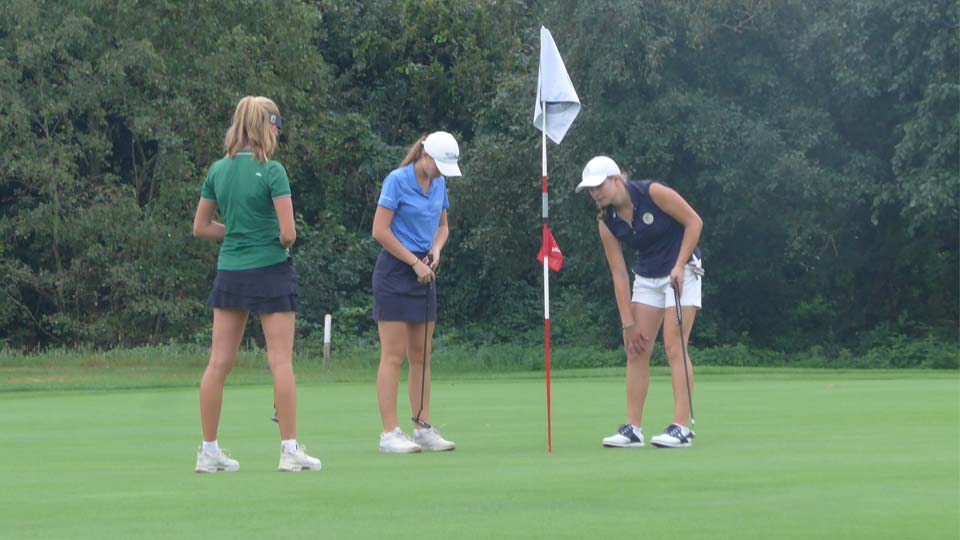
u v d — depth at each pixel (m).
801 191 50.94
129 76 62.22
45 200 63.25
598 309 60.81
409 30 71.75
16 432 18.03
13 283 62.78
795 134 51.91
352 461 13.74
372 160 70.94
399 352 15.28
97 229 60.56
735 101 53.62
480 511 9.62
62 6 59.59
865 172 51.97
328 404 23.78
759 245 55.81
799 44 51.31
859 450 14.12
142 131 60.25
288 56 65.69
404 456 14.32
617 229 15.69
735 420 18.73
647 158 51.19
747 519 9.12
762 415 19.62
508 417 20.30
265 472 12.69
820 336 59.44
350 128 69.88
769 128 51.97
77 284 62.84
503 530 8.70
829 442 15.14
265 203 12.85
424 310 15.43
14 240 64.75
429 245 15.87
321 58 68.06
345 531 8.73
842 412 20.16
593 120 52.16
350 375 41.75
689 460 13.23
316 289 67.12
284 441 12.88
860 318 59.50
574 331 64.88
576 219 54.50
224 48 61.44
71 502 10.33
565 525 8.91
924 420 18.50
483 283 70.31
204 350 56.16
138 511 9.79
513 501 10.14
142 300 61.41
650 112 51.81
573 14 52.41
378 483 11.48
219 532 8.74
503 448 15.20
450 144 15.70
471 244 60.22
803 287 58.31
